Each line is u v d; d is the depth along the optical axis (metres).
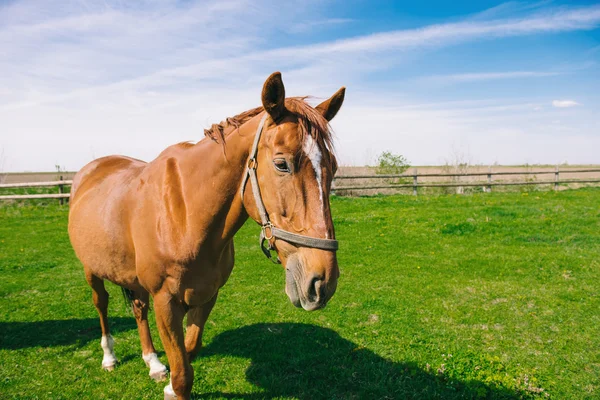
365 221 10.16
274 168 1.84
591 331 4.08
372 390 3.01
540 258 6.69
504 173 17.20
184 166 2.35
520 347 3.74
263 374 3.27
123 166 3.32
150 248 2.31
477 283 5.59
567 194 15.37
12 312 4.71
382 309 4.70
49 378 3.24
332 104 2.18
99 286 3.28
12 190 15.64
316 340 3.87
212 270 2.35
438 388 3.01
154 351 3.41
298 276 1.77
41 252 7.64
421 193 16.69
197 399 2.95
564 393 2.96
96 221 2.80
